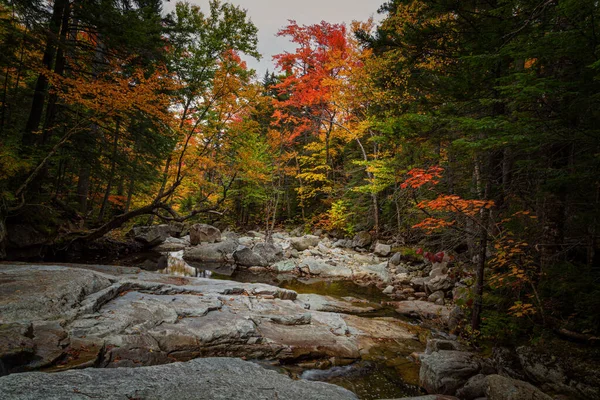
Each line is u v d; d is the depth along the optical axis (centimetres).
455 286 994
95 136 1357
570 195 545
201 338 519
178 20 1212
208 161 1277
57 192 1484
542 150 523
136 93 947
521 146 454
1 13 933
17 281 514
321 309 892
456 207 584
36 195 1136
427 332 748
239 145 1345
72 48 1095
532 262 564
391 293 1159
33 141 1099
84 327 447
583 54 391
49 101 1155
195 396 246
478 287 632
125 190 2281
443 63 679
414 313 909
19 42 945
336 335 667
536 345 463
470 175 841
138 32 1102
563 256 561
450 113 615
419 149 752
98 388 238
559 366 415
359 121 1711
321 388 311
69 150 1277
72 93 949
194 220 2925
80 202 1745
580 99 394
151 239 1797
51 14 1017
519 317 541
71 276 570
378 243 1739
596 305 439
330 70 1883
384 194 1962
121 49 1156
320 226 2327
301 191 2345
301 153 2684
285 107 2280
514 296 592
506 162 610
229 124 1239
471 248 932
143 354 443
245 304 724
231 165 1462
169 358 468
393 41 667
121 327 480
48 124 1149
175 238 2183
